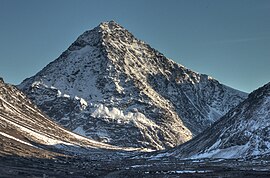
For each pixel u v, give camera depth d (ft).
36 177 290.97
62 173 357.82
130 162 619.26
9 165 358.43
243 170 358.43
